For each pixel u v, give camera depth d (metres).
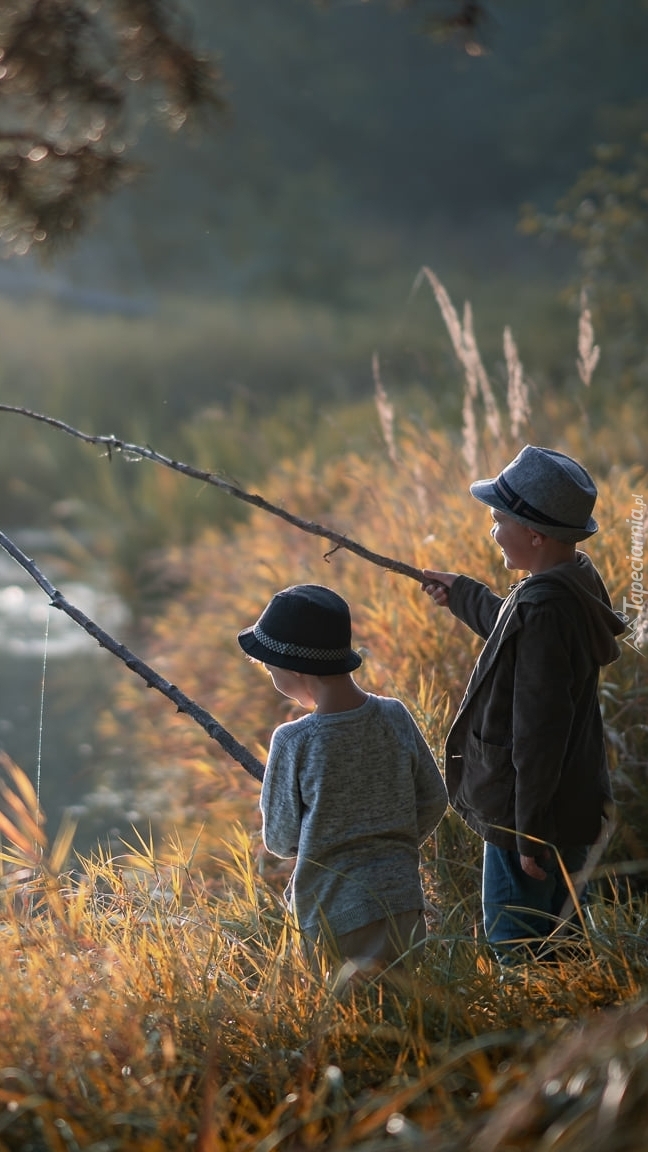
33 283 100.12
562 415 29.48
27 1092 9.44
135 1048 10.01
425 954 11.65
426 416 33.06
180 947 12.10
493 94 144.62
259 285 118.06
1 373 69.19
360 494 26.69
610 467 24.16
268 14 136.62
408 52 144.00
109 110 15.27
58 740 28.09
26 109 15.58
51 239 15.78
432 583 14.38
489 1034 10.14
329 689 11.55
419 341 73.00
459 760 13.27
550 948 12.02
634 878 15.65
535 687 12.13
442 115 144.75
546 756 12.09
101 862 14.43
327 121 142.38
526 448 12.94
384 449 29.17
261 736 21.66
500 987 11.19
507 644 12.48
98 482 50.69
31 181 15.61
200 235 120.12
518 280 111.94
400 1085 9.62
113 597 42.66
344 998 11.00
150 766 25.75
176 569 36.25
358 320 91.38
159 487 43.44
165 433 61.69
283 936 11.72
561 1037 9.73
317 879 11.37
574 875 12.98
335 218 131.25
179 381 70.88
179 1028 10.52
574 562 12.86
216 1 134.50
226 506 42.41
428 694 17.59
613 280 41.91
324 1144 9.13
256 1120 9.22
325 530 14.16
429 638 18.89
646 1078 8.16
